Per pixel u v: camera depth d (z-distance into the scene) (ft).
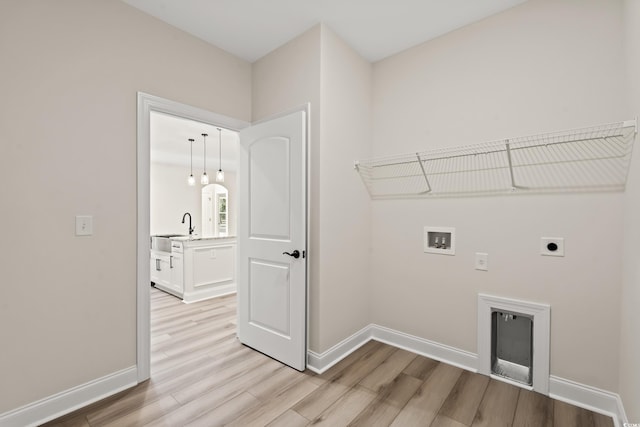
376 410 5.72
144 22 6.65
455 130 7.38
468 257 7.20
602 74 5.60
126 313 6.39
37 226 5.31
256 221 8.19
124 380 6.34
